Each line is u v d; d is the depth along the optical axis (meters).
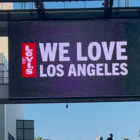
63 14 34.53
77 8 34.53
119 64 34.16
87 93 34.03
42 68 34.25
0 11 34.50
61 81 34.16
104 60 34.22
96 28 34.41
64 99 34.53
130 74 34.06
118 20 34.31
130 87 33.94
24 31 34.47
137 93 33.91
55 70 34.25
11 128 49.31
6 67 44.81
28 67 34.25
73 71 34.19
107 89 34.00
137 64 34.12
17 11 34.50
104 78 34.09
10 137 48.62
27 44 34.41
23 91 34.06
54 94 34.06
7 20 34.50
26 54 34.34
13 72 34.19
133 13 34.31
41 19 34.53
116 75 34.09
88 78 34.12
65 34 34.47
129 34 34.28
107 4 33.12
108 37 34.31
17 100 34.84
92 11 34.50
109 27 34.34
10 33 34.44
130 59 34.16
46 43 34.41
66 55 34.38
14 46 34.38
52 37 34.44
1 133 43.31
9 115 47.41
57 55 34.38
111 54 34.25
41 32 34.47
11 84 34.09
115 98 34.56
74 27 34.50
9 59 34.28
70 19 34.53
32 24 34.50
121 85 34.00
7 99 34.84
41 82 34.12
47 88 34.09
